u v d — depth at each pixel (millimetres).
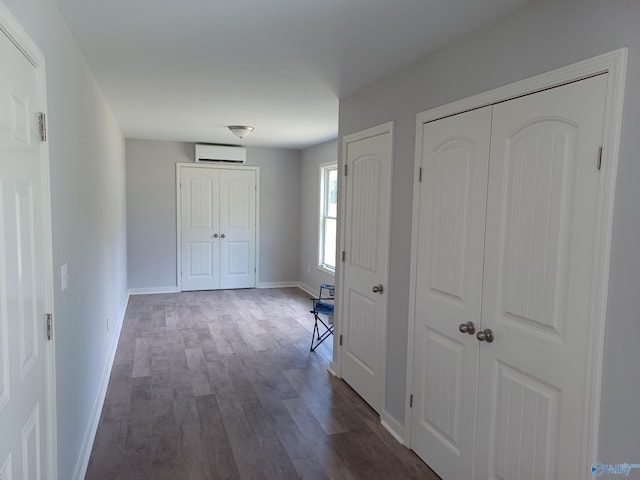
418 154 2596
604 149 1486
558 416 1684
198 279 7141
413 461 2568
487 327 2053
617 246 1453
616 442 1477
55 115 1842
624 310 1436
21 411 1315
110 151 4172
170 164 6797
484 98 2061
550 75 1700
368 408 3209
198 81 3227
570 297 1630
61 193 1930
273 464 2508
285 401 3299
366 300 3262
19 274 1315
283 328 5188
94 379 2879
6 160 1206
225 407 3184
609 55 1463
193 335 4848
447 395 2350
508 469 1933
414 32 2201
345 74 2947
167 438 2752
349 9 1982
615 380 1469
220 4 1963
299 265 7754
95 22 2148
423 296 2553
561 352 1665
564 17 1642
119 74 3039
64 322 1945
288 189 7559
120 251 5242
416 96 2625
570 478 1631
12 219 1253
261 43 2430
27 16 1448
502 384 1968
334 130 5414
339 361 3750
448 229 2336
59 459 1829
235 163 7148
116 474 2379
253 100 3822
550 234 1715
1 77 1165
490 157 2031
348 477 2406
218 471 2430
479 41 2105
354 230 3449
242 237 7340
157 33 2303
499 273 1980
